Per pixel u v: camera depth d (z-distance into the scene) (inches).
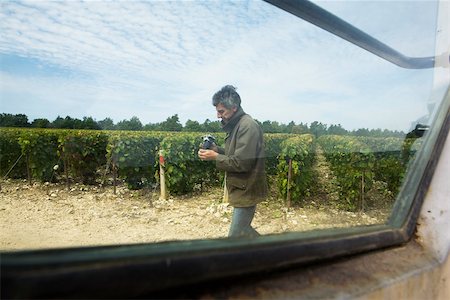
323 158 180.1
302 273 24.3
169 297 18.7
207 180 180.9
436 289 31.4
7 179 264.1
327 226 41.8
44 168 235.8
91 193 196.7
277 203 129.9
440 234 34.8
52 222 155.1
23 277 12.4
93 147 164.7
